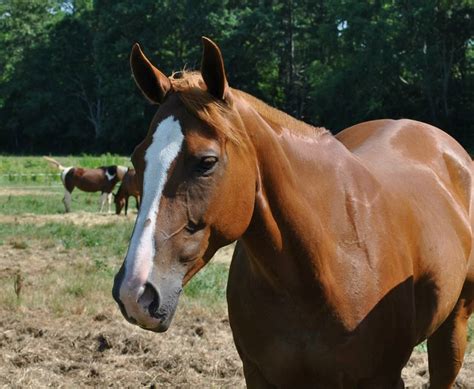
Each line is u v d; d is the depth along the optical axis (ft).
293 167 11.06
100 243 41.86
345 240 11.32
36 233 45.16
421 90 158.40
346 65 157.38
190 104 9.29
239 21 185.78
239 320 11.73
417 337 13.28
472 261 14.70
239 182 9.63
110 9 192.75
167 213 8.97
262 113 10.99
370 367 11.38
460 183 15.24
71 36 209.05
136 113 189.37
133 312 8.57
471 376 20.24
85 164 122.42
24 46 220.43
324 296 10.89
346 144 15.02
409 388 19.33
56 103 210.38
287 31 188.44
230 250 39.93
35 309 26.21
